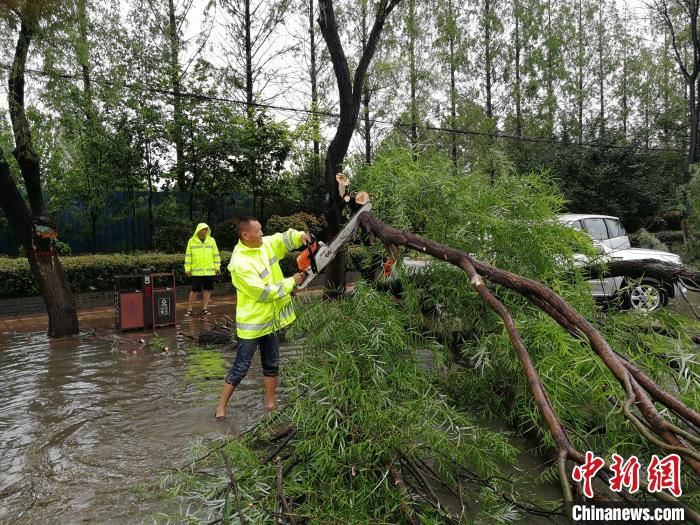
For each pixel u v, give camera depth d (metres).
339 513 2.64
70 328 7.94
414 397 3.28
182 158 14.54
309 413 3.05
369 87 13.98
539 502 2.98
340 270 5.13
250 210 17.02
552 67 19.28
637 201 20.00
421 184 3.94
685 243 12.15
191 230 15.02
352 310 3.58
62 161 12.11
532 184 4.37
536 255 3.97
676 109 22.58
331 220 7.85
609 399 3.15
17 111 7.16
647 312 3.91
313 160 17.47
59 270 7.92
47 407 4.67
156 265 12.57
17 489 3.21
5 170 7.44
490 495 2.93
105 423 4.26
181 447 3.77
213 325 8.78
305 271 4.20
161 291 8.69
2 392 5.11
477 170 4.38
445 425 3.26
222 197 16.08
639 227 20.53
